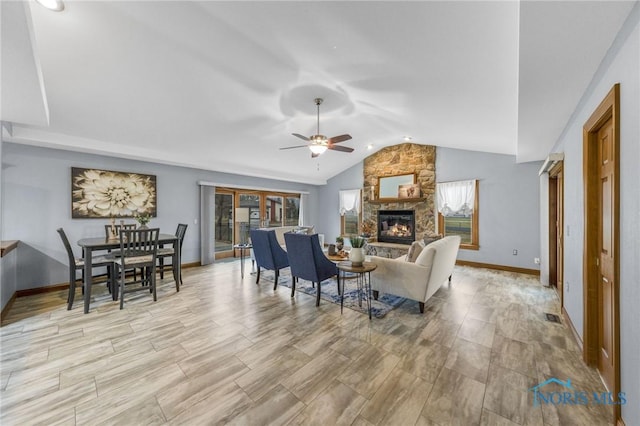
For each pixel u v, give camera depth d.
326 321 2.88
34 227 3.76
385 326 2.76
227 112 3.65
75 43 2.20
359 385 1.83
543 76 1.88
